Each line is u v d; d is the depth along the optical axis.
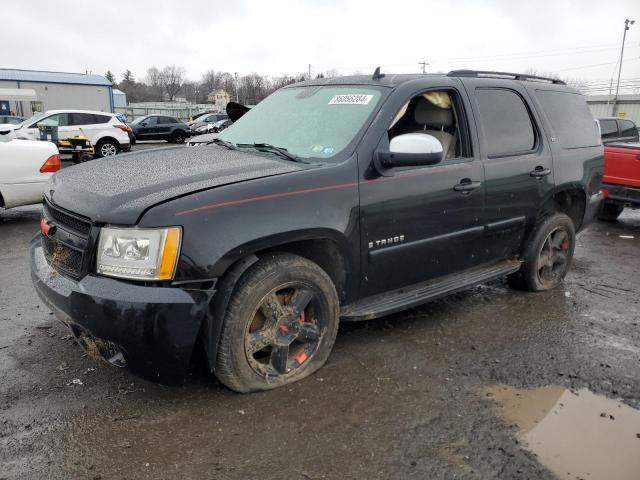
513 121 4.27
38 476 2.29
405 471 2.38
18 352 3.36
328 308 3.12
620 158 7.73
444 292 3.72
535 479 2.36
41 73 40.41
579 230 5.14
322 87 3.96
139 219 2.52
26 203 7.31
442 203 3.59
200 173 2.93
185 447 2.50
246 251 2.70
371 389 3.04
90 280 2.60
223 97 92.50
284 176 2.89
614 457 2.52
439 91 3.78
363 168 3.17
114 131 18.61
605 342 3.78
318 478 2.32
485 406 2.91
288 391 2.99
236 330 2.75
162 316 2.50
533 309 4.37
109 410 2.77
